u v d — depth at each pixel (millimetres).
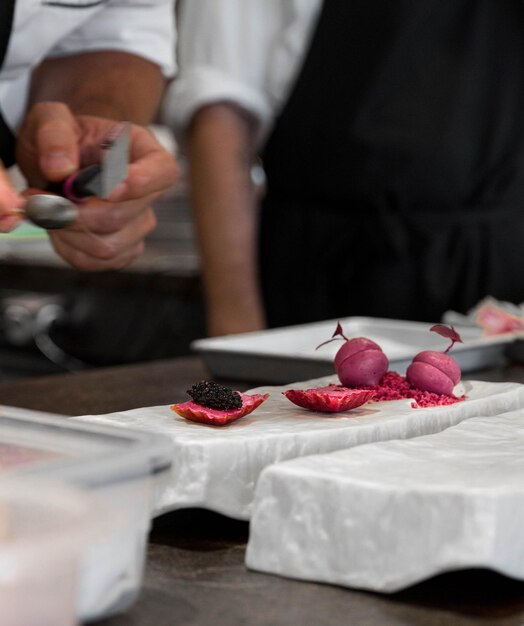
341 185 2023
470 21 1988
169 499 797
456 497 651
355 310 2027
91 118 1333
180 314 2619
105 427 635
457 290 2012
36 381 1387
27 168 1347
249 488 812
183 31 2057
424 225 1984
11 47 1358
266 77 2047
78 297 2762
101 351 2756
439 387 1028
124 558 578
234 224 2000
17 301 2771
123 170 1103
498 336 1479
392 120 1996
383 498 675
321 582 700
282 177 2094
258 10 2018
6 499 492
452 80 1984
